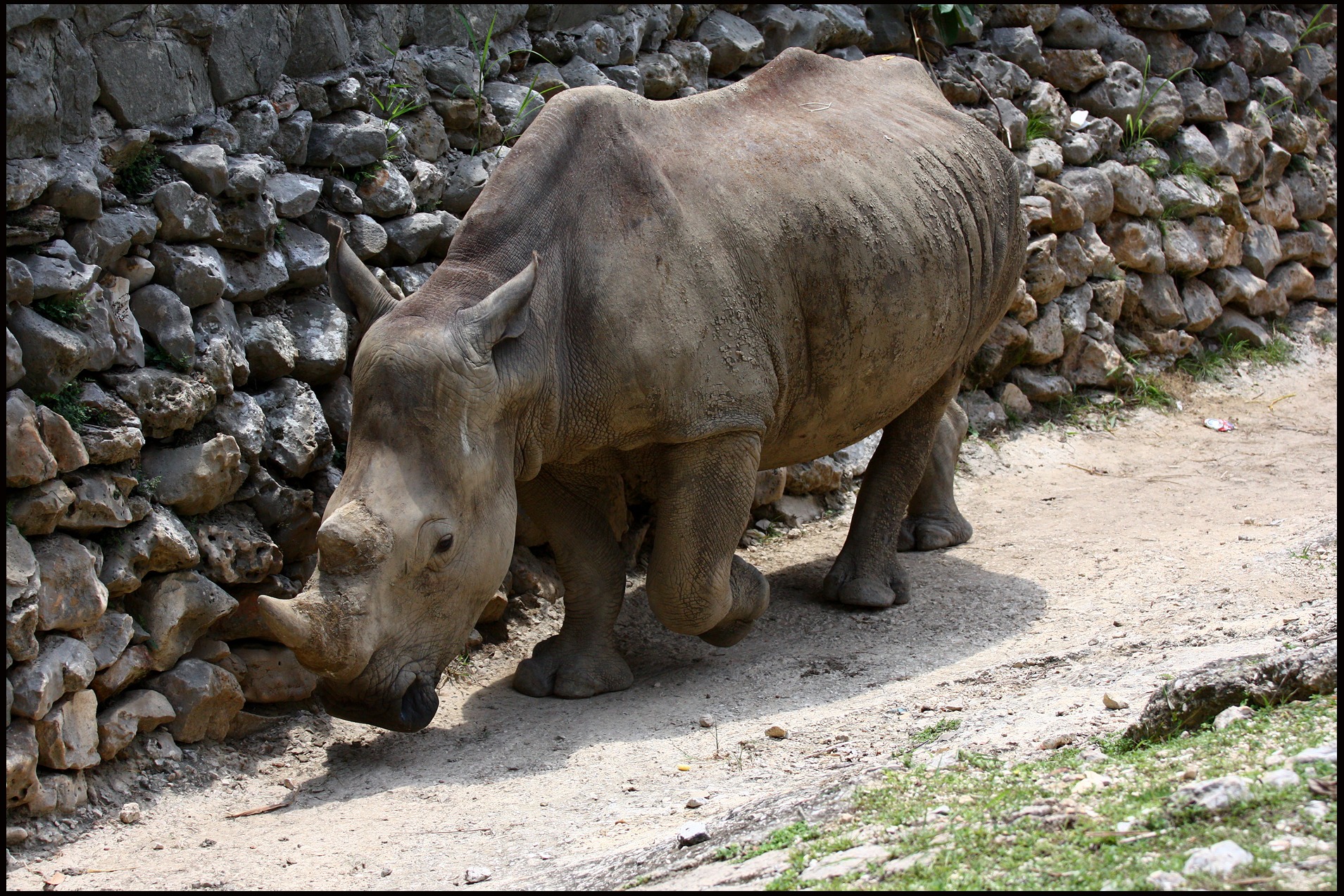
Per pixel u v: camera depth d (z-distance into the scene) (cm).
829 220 859
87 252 759
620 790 699
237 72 878
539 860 604
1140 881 441
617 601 900
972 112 1415
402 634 717
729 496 827
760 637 975
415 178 994
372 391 722
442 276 772
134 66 808
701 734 778
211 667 793
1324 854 448
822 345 876
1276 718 585
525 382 755
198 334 823
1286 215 1766
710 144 855
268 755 805
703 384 802
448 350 721
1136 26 1639
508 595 989
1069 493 1288
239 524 834
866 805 569
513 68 1113
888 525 1034
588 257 787
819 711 796
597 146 808
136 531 764
